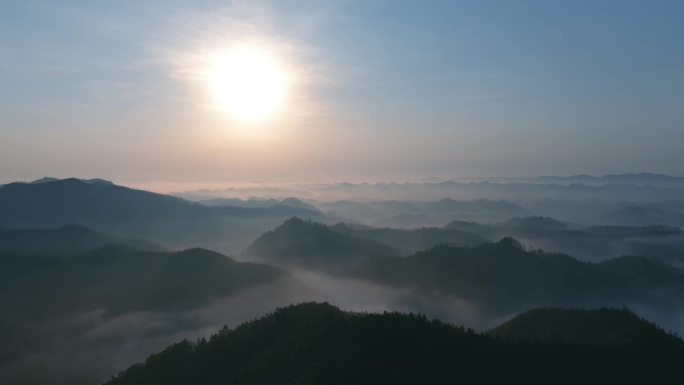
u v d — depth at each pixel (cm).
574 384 7525
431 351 7794
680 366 8894
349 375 7288
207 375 9212
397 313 9125
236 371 8950
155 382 9275
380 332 8269
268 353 9075
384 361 7481
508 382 7319
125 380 9612
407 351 7719
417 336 8169
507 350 8188
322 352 8281
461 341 8238
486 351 8056
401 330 8300
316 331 9125
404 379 7088
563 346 8631
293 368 8125
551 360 8031
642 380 7988
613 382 7750
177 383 9156
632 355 8831
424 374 7231
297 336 9306
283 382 7875
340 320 9050
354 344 8050
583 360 8250
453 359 7650
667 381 8119
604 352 8650
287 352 8769
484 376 7369
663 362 8900
